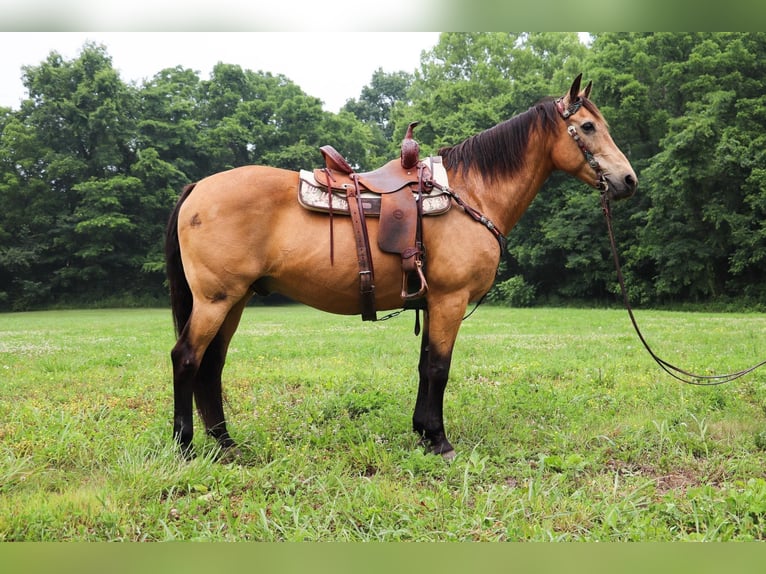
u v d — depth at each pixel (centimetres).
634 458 399
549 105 439
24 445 399
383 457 386
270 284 409
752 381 629
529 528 290
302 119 4088
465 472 350
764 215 2294
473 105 3291
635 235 2725
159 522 294
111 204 3400
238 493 342
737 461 390
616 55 2697
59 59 3709
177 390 384
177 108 3769
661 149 2742
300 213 388
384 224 387
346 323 1623
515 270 3294
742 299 2341
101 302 3453
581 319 1694
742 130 2291
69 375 712
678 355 839
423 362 443
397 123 3856
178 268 405
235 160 3988
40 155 3575
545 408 515
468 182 425
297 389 627
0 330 1527
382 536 286
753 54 2388
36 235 3484
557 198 2986
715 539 284
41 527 288
